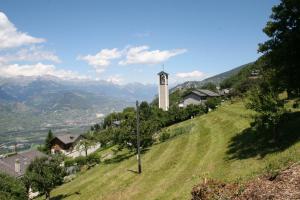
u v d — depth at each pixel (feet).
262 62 112.88
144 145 211.41
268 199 54.34
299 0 97.71
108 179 162.50
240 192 62.49
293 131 107.76
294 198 50.78
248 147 119.85
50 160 168.86
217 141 157.38
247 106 113.50
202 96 404.36
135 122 209.87
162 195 109.91
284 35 104.27
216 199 64.28
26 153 304.09
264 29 109.40
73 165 247.09
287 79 102.12
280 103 105.70
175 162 149.48
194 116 319.88
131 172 159.94
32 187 162.61
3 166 248.32
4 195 133.39
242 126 163.84
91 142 348.59
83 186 166.91
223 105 314.35
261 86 112.37
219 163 116.67
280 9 105.60
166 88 429.79
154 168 152.56
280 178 59.93
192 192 71.31
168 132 232.94
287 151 90.53
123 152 238.68
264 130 128.36
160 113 334.03
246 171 92.02
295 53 101.09
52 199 165.78
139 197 119.34
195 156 146.20
